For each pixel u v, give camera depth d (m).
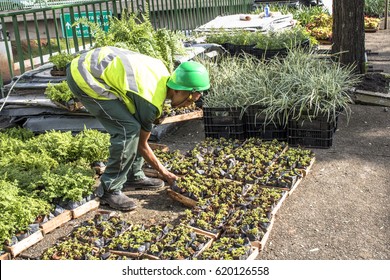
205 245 3.87
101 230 4.14
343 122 6.93
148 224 4.39
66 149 5.34
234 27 10.36
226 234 4.03
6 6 11.46
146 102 4.21
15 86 6.37
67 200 4.50
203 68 4.30
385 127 6.70
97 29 6.43
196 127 6.91
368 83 8.00
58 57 6.44
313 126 5.93
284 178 4.93
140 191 5.01
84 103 4.38
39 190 4.57
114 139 4.37
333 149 5.96
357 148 6.00
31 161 5.07
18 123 6.64
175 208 4.66
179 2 11.16
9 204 4.04
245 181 4.94
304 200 4.75
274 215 4.41
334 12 8.14
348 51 8.12
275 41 9.32
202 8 12.51
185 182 4.80
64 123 6.29
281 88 6.20
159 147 5.96
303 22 14.74
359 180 5.15
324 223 4.35
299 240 4.10
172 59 6.75
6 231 3.90
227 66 7.09
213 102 6.25
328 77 6.16
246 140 6.02
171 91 4.34
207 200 4.50
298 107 5.93
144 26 6.52
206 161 5.36
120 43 6.11
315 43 10.11
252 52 9.25
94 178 5.12
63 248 3.82
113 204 4.61
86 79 4.22
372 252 3.91
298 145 6.04
